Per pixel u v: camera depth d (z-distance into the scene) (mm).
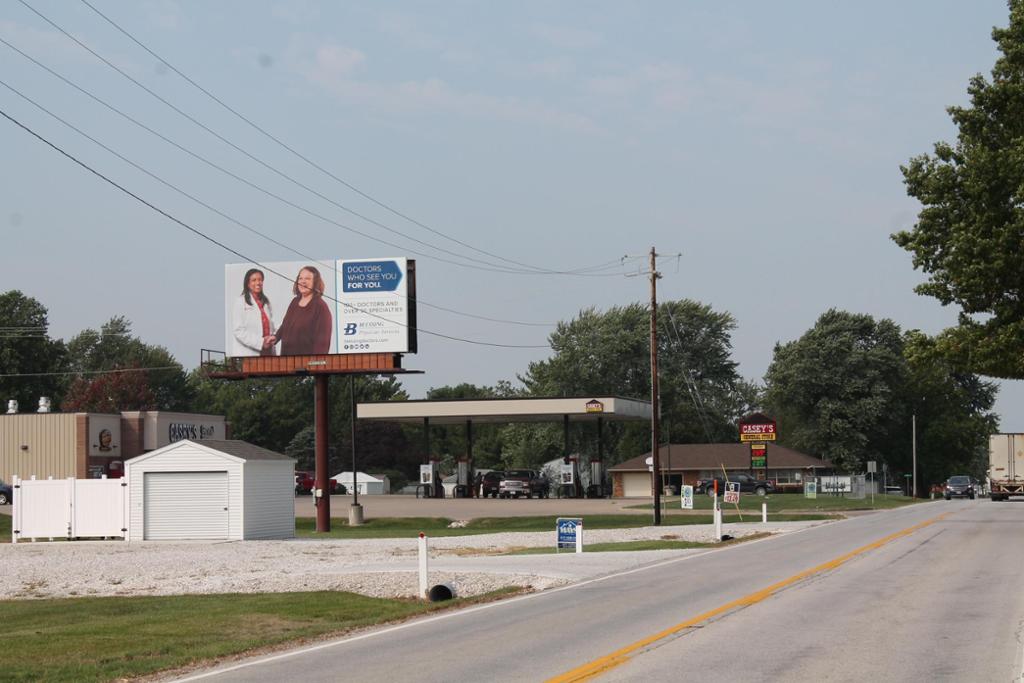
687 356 121688
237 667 13852
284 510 47562
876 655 13258
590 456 117250
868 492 96625
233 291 61844
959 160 38312
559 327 121688
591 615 17734
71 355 146125
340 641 15992
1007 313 37062
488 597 21234
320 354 60719
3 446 76062
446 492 103500
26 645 16297
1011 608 17531
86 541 44875
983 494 117188
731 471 100750
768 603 18516
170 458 45375
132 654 15422
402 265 60562
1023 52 38062
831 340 110000
